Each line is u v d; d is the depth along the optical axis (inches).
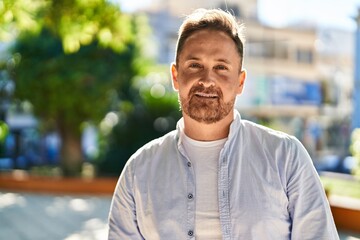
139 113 567.8
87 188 434.3
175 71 84.7
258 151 79.4
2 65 545.0
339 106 1230.3
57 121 556.7
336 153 1138.0
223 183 77.4
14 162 846.5
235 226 75.7
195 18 80.8
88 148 844.6
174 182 80.1
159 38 1159.0
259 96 1152.8
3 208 366.3
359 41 780.6
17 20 232.5
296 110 1179.9
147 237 80.8
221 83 77.8
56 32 256.8
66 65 521.7
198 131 80.0
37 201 396.2
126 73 557.0
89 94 527.5
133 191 83.0
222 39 78.6
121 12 258.5
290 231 78.2
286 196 77.3
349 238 271.0
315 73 1256.2
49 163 858.1
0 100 569.6
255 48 1206.9
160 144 84.3
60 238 278.1
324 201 77.0
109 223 85.0
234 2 1210.0
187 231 77.3
